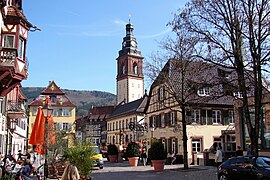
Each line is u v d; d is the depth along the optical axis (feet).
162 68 94.53
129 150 112.57
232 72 75.31
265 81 69.72
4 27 68.90
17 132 138.51
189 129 125.18
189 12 76.95
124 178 73.51
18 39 69.51
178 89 95.50
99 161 98.89
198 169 86.99
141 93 395.14
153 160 88.38
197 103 87.10
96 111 354.33
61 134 86.94
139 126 170.09
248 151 76.79
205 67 74.74
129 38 399.85
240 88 68.74
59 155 73.77
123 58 398.01
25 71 71.61
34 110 256.11
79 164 52.54
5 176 49.90
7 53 60.54
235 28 68.54
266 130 84.23
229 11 69.77
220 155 86.69
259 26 65.31
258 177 50.62
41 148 63.46
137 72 395.75
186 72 88.74
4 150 98.78
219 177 59.98
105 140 320.29
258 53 65.21
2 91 69.05
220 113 131.75
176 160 120.47
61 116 258.16
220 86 74.23
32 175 72.13
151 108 154.92
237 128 94.32
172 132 132.57
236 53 68.69
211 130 129.08
